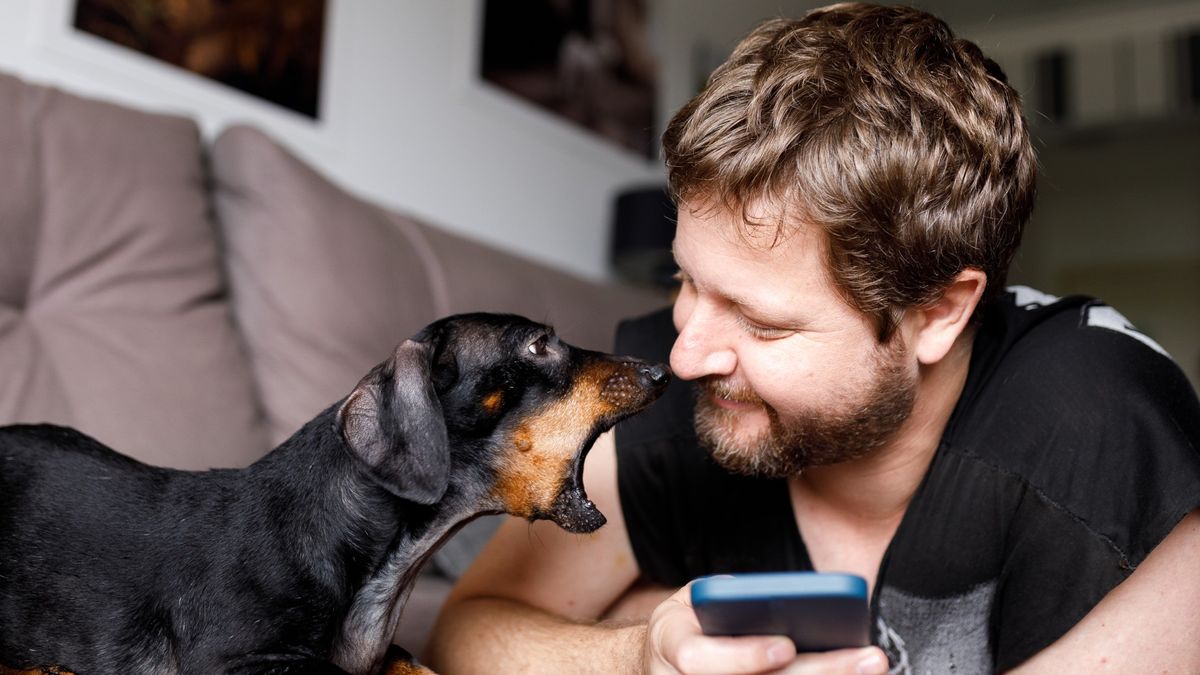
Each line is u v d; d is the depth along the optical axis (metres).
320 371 2.32
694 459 1.45
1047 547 1.20
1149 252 8.41
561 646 1.30
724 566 1.46
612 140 4.93
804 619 0.85
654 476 1.46
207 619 1.14
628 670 1.17
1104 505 1.16
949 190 1.14
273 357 2.31
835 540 1.43
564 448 1.31
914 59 1.19
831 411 1.19
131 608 1.17
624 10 5.02
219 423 2.06
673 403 1.48
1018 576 1.24
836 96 1.13
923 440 1.30
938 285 1.17
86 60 2.82
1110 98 6.71
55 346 1.95
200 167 2.40
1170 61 6.58
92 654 1.16
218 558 1.17
